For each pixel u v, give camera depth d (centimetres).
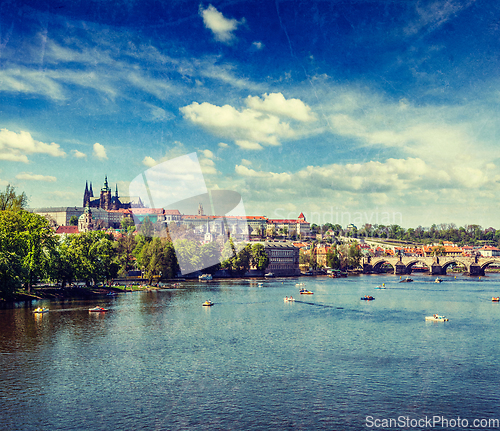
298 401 6400
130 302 16325
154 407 6156
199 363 8188
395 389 6900
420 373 7656
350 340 10144
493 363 8294
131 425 5612
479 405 6312
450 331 11250
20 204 17475
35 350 9006
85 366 7962
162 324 11938
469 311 14862
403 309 15288
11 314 13088
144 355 8712
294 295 19500
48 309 14012
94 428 5519
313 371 7744
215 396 6575
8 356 8550
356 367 7994
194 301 16938
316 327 11694
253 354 8844
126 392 6719
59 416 5856
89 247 19350
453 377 7469
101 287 19950
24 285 17088
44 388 6856
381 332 11088
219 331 11075
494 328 11700
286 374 7581
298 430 5519
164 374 7544
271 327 11669
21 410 6047
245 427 5588
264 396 6575
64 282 18262
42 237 16475
